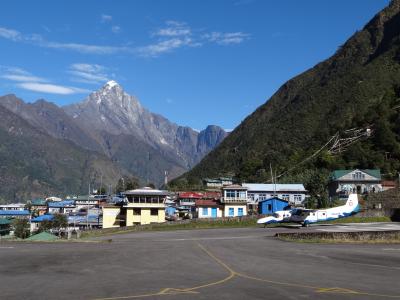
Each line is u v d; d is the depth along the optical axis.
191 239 39.19
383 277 17.42
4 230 101.88
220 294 14.02
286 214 55.44
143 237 45.62
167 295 13.81
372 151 126.06
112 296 13.65
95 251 27.58
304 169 127.06
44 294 13.97
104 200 135.00
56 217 104.25
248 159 182.75
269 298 13.53
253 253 26.27
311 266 20.52
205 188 145.00
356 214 59.50
